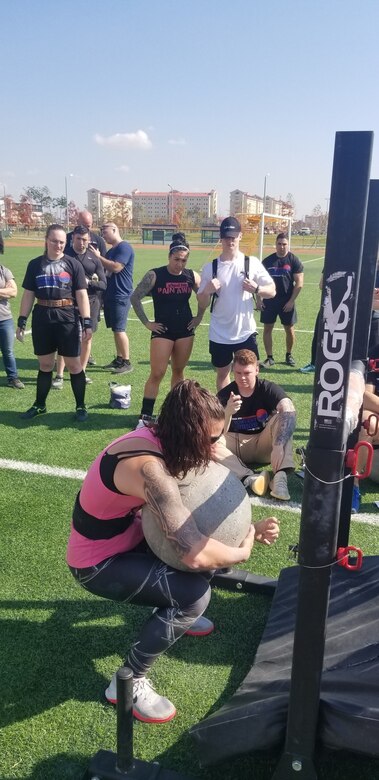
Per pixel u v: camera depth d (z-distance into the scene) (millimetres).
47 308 5879
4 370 8461
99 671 2695
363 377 2459
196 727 2096
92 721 2420
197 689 2594
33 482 4656
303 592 1734
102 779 2098
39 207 99438
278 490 4398
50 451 5348
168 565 2389
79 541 2453
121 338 8180
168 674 2678
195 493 2215
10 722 2410
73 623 3021
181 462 2156
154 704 2428
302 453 1962
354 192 1442
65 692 2572
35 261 5883
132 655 2412
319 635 1759
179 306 5852
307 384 7957
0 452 5305
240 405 4609
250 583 3250
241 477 4453
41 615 3080
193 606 2387
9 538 3816
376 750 1838
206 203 135125
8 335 7309
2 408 6660
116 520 2402
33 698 2535
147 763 2125
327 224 1486
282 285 8641
